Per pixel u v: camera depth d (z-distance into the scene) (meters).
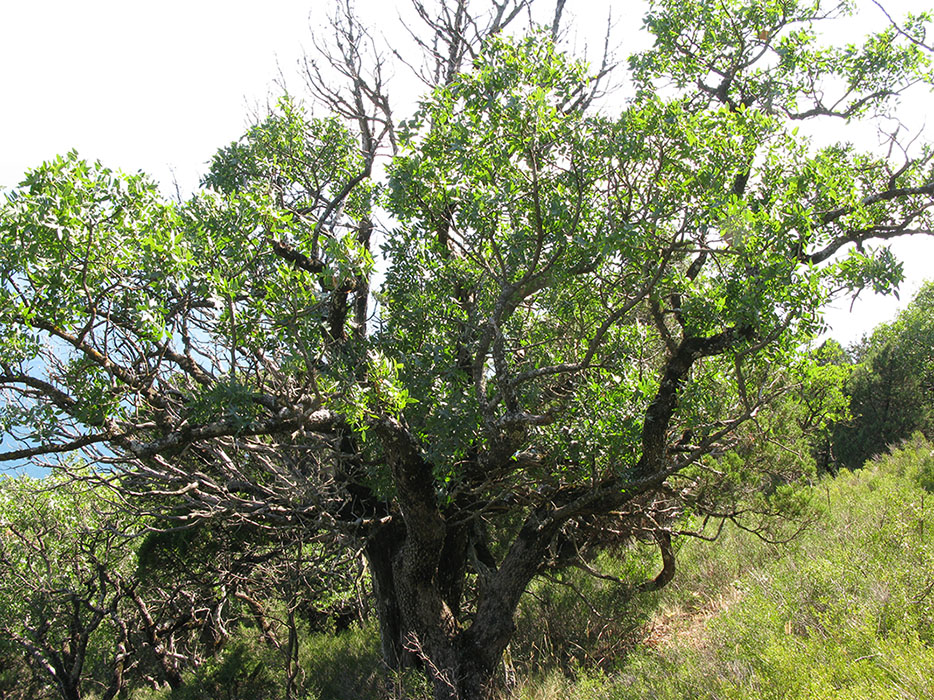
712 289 7.84
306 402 7.44
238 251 7.30
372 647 13.81
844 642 5.68
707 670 6.52
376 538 10.26
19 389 6.44
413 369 8.04
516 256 7.55
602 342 8.78
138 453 6.64
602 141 7.24
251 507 9.56
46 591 14.35
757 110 7.85
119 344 7.05
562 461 8.41
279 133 11.09
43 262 5.82
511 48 7.50
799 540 10.23
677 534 10.64
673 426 9.28
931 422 22.75
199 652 17.72
